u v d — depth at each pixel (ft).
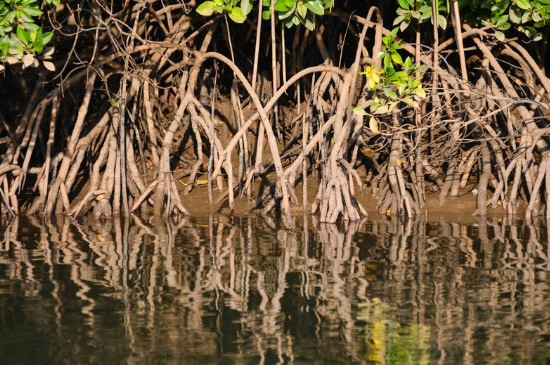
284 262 29.35
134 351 19.93
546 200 40.96
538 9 42.09
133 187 46.19
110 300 24.34
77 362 19.19
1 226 39.78
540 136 41.57
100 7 46.98
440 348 20.18
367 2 50.29
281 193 43.04
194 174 46.39
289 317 22.65
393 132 43.42
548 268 28.09
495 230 36.58
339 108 42.83
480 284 25.93
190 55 49.14
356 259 29.84
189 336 21.08
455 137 44.29
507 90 44.14
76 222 41.42
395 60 38.93
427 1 42.60
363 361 19.34
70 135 50.29
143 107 49.73
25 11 40.04
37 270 28.22
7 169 45.16
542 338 20.86
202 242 33.86
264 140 51.24
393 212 43.32
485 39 47.14
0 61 44.34
